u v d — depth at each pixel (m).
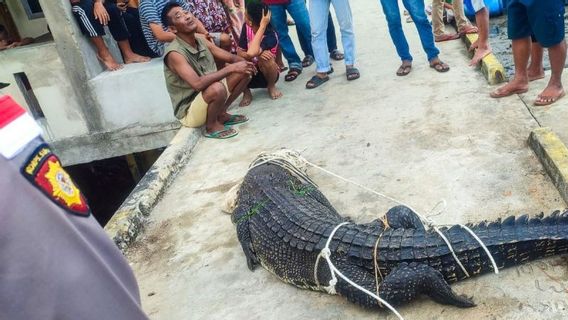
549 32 3.85
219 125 5.36
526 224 2.48
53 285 0.90
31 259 0.88
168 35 5.88
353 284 2.49
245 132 5.26
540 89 4.51
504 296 2.43
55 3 5.91
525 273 2.53
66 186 0.96
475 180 3.42
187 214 3.92
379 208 3.38
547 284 2.44
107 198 8.64
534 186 3.21
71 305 0.92
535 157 3.52
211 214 3.83
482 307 2.40
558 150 3.28
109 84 6.31
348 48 5.92
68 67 6.26
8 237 0.87
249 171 3.84
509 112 4.26
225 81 5.39
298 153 4.07
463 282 2.57
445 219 3.09
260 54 5.75
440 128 4.27
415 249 2.49
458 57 5.96
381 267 2.52
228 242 3.44
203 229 3.66
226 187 4.19
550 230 2.41
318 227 2.80
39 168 0.91
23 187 0.88
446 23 7.33
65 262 0.91
